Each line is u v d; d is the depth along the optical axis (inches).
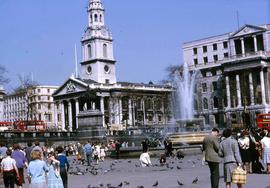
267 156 975.6
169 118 5753.0
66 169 756.0
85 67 6811.0
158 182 884.0
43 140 3378.4
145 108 6397.6
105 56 6786.4
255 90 5128.0
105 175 1150.3
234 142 652.7
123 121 5944.9
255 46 5315.0
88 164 1659.7
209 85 5565.9
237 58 5172.2
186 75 4242.1
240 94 5157.5
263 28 5241.1
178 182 808.3
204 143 676.1
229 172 650.2
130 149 2160.4
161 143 2642.7
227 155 653.3
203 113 5570.9
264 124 2864.2
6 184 808.9
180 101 4116.6
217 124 5369.1
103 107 6190.9
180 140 1998.0
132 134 3634.4
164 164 1373.0
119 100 6245.1
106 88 6225.4
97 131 3095.5
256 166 994.1
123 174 1144.8
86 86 6122.1
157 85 6599.4
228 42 5615.2
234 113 5167.3
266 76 5108.3
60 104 6855.3
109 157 2158.0
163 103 6013.8
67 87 6530.5
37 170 577.9
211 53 5802.2
